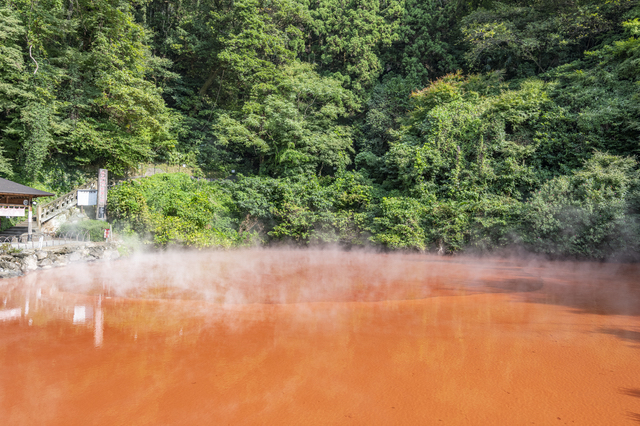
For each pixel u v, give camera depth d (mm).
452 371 4133
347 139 24906
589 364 4379
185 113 29188
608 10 20656
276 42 27297
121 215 15688
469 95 22562
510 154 17906
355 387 3715
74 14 21734
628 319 6316
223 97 30875
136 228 15375
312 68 28891
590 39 23094
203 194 17594
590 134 17078
